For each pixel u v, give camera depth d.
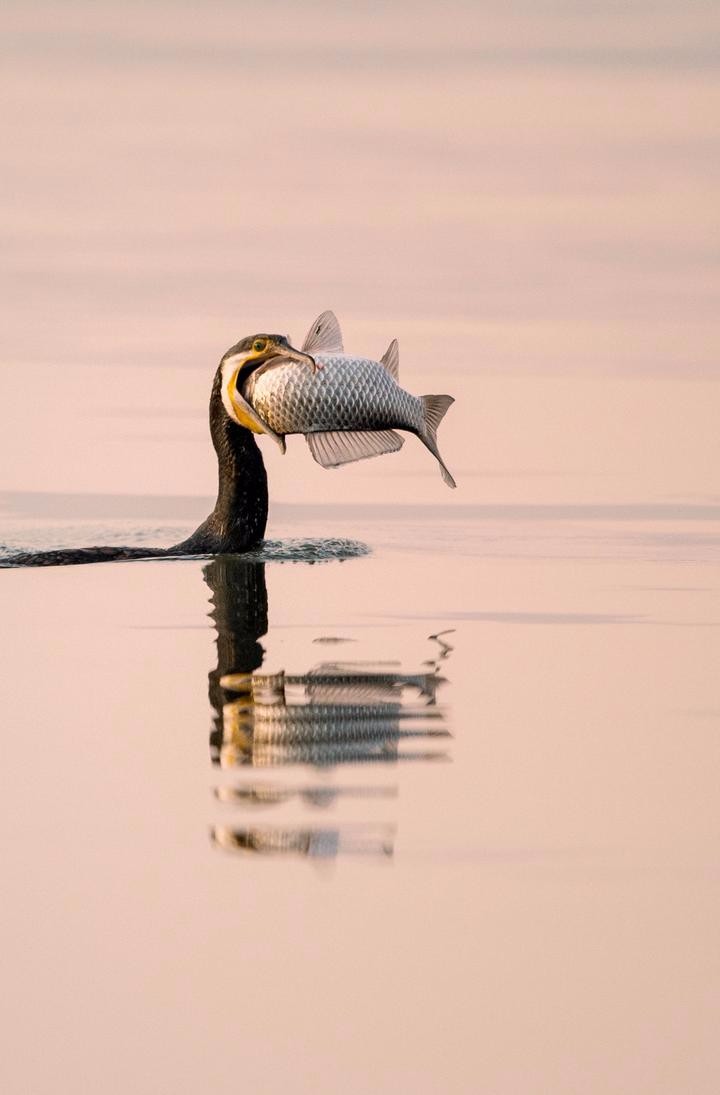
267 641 12.38
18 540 16.69
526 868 8.48
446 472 15.47
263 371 15.23
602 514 18.02
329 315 15.52
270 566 15.23
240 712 10.62
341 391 15.02
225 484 15.75
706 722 10.46
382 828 8.89
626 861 8.55
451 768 9.70
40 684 11.23
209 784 9.45
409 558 15.70
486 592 14.18
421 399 15.39
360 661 11.84
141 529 17.30
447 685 11.26
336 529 17.19
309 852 8.65
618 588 14.34
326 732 10.27
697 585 14.44
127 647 12.20
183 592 14.11
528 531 17.08
